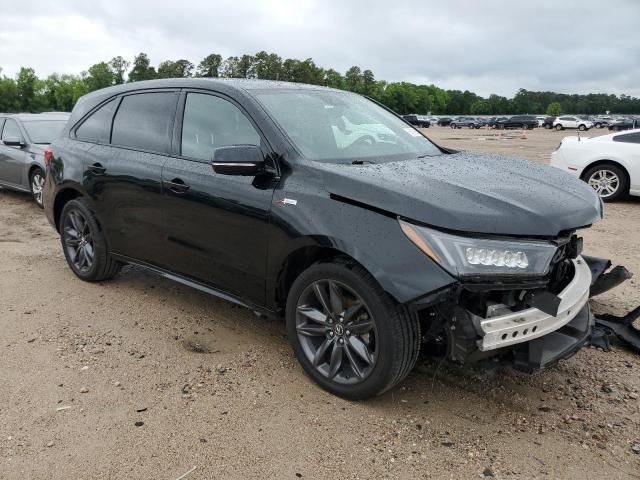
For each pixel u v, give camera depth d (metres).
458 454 2.82
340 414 3.15
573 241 3.29
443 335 3.07
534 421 3.10
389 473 2.68
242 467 2.71
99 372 3.60
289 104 3.88
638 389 3.43
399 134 4.32
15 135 9.75
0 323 4.36
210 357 3.82
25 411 3.17
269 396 3.32
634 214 8.71
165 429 3.01
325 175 3.24
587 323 3.38
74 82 105.56
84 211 4.97
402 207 2.90
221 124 3.88
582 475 2.68
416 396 3.33
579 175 10.04
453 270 2.73
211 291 4.01
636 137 9.59
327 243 3.11
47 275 5.52
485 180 3.28
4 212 8.88
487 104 172.62
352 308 3.16
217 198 3.70
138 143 4.48
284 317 3.70
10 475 2.65
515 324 2.86
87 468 2.71
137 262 4.63
